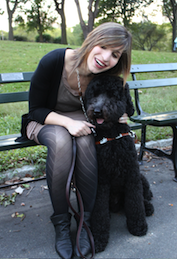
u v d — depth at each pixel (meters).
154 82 3.41
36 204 2.39
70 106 2.11
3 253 1.76
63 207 1.75
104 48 1.70
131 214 1.89
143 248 1.79
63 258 1.62
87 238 1.72
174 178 2.83
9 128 3.64
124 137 1.84
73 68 1.85
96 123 1.75
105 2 20.38
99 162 1.80
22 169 2.84
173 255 1.72
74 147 1.70
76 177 1.76
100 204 1.80
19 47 12.79
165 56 11.88
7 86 6.01
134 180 1.84
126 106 1.91
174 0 25.98
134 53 11.92
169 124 2.73
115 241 1.86
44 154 3.03
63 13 22.06
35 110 1.96
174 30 27.55
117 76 1.89
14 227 2.05
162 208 2.29
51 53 1.90
